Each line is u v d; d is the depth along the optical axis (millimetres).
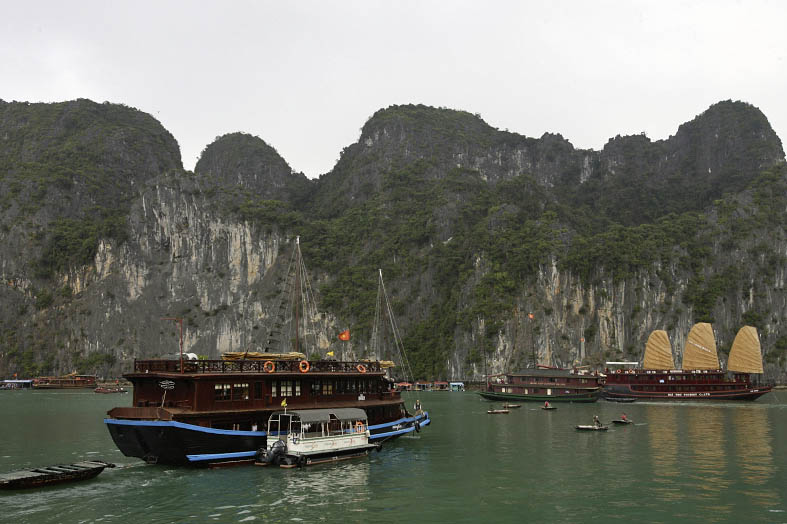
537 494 30797
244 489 31406
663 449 44625
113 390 142625
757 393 98625
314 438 38062
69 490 31000
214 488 31516
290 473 35031
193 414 35344
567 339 171125
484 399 110438
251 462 37406
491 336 172000
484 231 195000
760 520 26203
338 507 28250
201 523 25906
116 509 27766
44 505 28344
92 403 103625
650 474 35469
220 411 36531
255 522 26047
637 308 171375
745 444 46750
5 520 26188
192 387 36344
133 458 41562
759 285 173250
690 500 29422
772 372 162875
